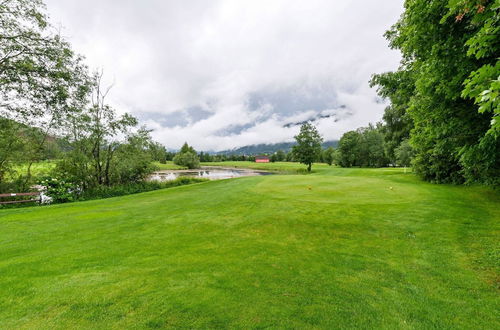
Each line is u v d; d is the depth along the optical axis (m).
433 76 5.03
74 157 14.22
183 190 13.25
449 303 2.57
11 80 11.18
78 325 2.27
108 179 16.91
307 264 3.56
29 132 13.05
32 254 4.06
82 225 5.96
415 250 4.00
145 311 2.46
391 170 27.11
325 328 2.21
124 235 5.10
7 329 2.23
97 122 15.34
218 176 41.00
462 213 5.89
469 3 2.93
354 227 5.25
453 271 3.26
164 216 6.77
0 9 10.36
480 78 2.40
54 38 12.13
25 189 13.43
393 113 26.48
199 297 2.70
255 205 7.60
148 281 3.07
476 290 2.80
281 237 4.82
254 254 3.96
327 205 7.06
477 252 3.80
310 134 41.03
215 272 3.31
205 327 2.22
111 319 2.35
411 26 5.37
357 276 3.19
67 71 12.87
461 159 4.94
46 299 2.70
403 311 2.44
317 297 2.70
